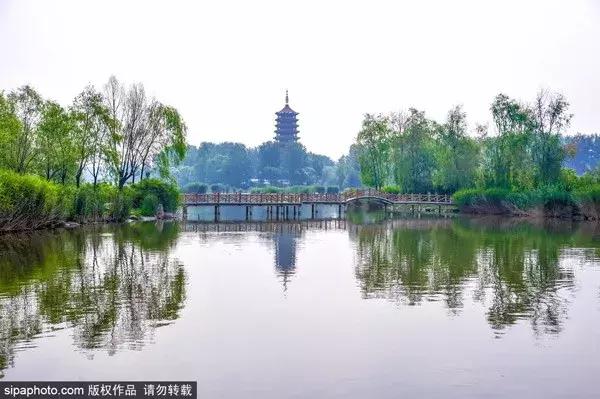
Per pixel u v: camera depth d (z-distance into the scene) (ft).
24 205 132.67
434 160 278.26
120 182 196.34
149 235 140.46
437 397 39.14
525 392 40.01
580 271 85.92
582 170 593.83
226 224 188.34
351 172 509.35
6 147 144.36
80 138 171.32
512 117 227.81
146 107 201.36
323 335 52.54
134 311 60.49
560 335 52.70
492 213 236.43
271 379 42.19
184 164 577.84
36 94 157.17
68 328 53.88
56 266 87.97
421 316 59.16
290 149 531.09
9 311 59.67
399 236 143.95
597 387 40.86
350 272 85.51
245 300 66.23
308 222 200.85
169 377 42.55
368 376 42.78
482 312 60.80
